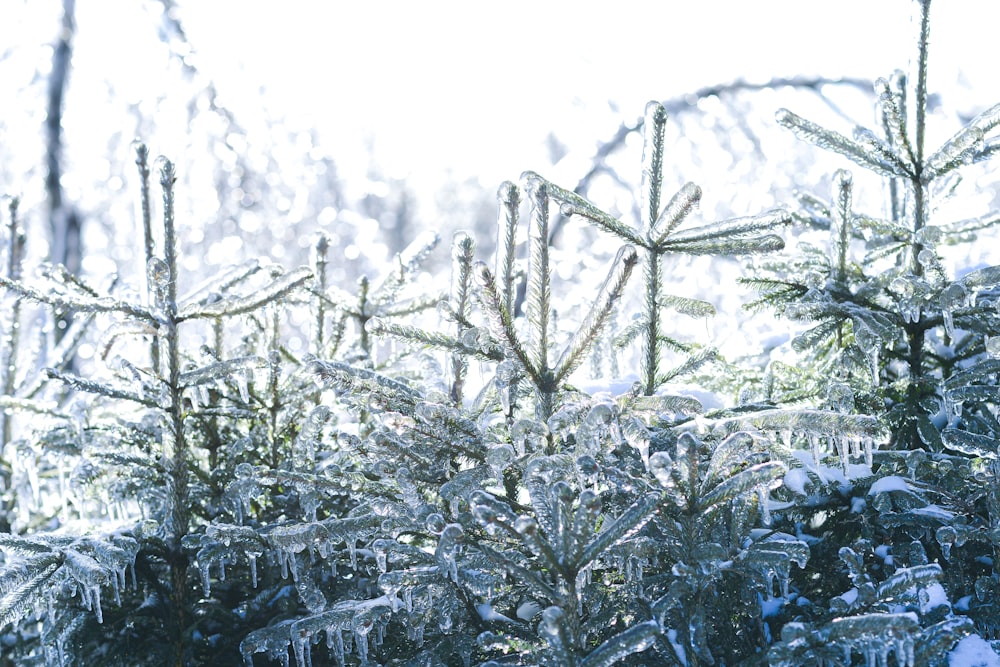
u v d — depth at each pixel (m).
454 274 2.76
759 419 2.38
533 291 2.51
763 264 3.28
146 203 3.07
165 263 2.98
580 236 9.61
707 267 7.05
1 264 4.35
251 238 11.03
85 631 2.88
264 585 3.09
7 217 4.32
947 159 3.00
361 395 2.65
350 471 2.93
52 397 4.36
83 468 2.91
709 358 3.03
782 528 2.76
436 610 2.51
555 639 2.09
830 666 2.16
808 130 3.06
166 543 2.95
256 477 2.71
